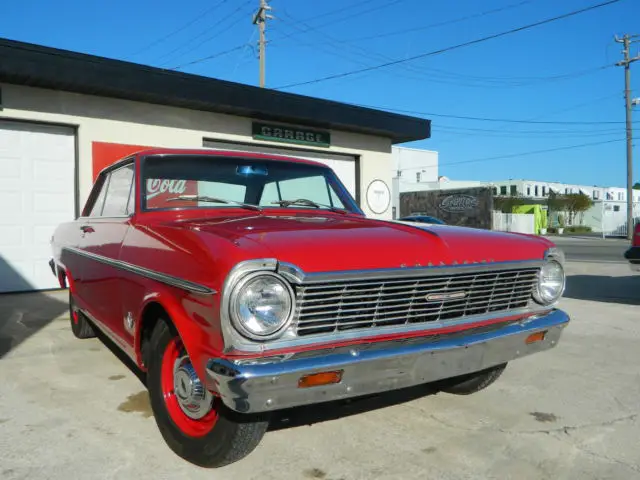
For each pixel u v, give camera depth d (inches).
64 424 132.3
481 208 1253.7
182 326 99.0
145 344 122.0
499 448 122.4
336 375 94.5
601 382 169.3
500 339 114.3
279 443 123.1
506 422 136.9
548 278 128.1
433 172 2090.3
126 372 173.3
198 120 407.2
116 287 136.0
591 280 448.1
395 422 136.0
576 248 942.4
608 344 219.8
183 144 399.9
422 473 110.5
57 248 215.5
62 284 221.1
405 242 107.8
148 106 381.7
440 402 150.4
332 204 161.8
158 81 357.7
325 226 115.3
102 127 361.1
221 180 148.0
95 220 166.9
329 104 451.5
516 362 191.5
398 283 101.7
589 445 124.4
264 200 154.3
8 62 302.5
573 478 109.4
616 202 2449.6
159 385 116.8
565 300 335.0
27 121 335.3
